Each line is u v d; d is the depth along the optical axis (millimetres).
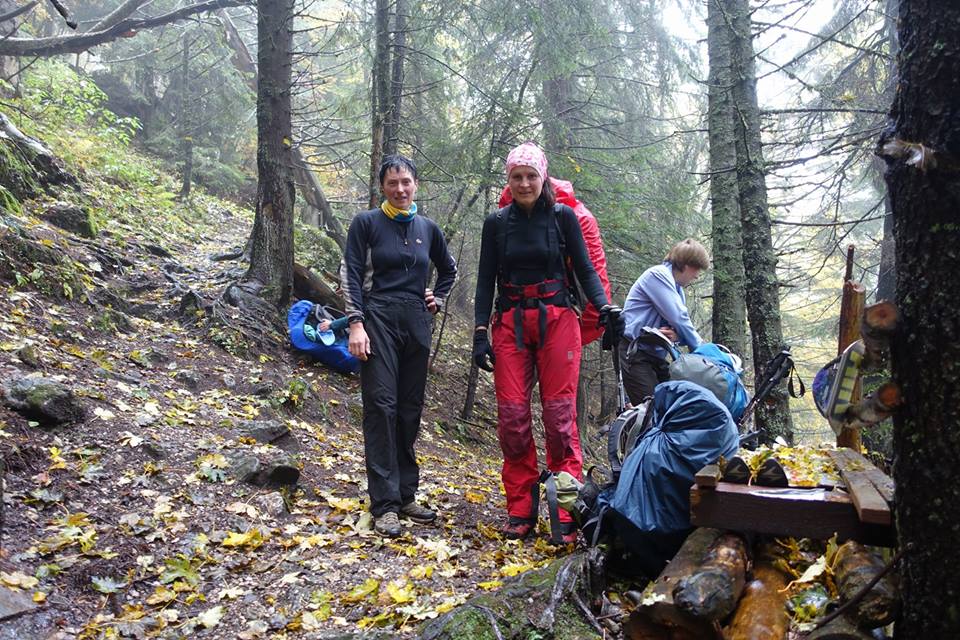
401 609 2949
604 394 14602
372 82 8414
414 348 4129
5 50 11023
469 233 12953
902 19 1952
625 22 12883
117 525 3424
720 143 7918
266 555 3482
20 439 3750
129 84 18500
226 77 15156
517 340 3975
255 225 7625
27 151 8750
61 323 5422
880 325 1967
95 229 8086
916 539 1975
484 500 4887
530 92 10305
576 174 9023
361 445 5738
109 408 4441
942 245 1863
